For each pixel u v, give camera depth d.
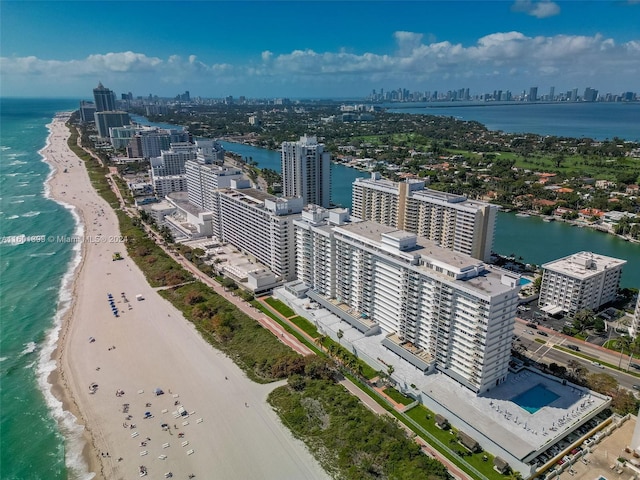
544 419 147.62
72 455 143.75
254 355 191.00
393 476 129.50
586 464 114.50
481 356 154.75
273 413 159.75
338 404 160.50
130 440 148.25
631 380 174.12
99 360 192.12
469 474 132.50
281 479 132.38
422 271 172.25
